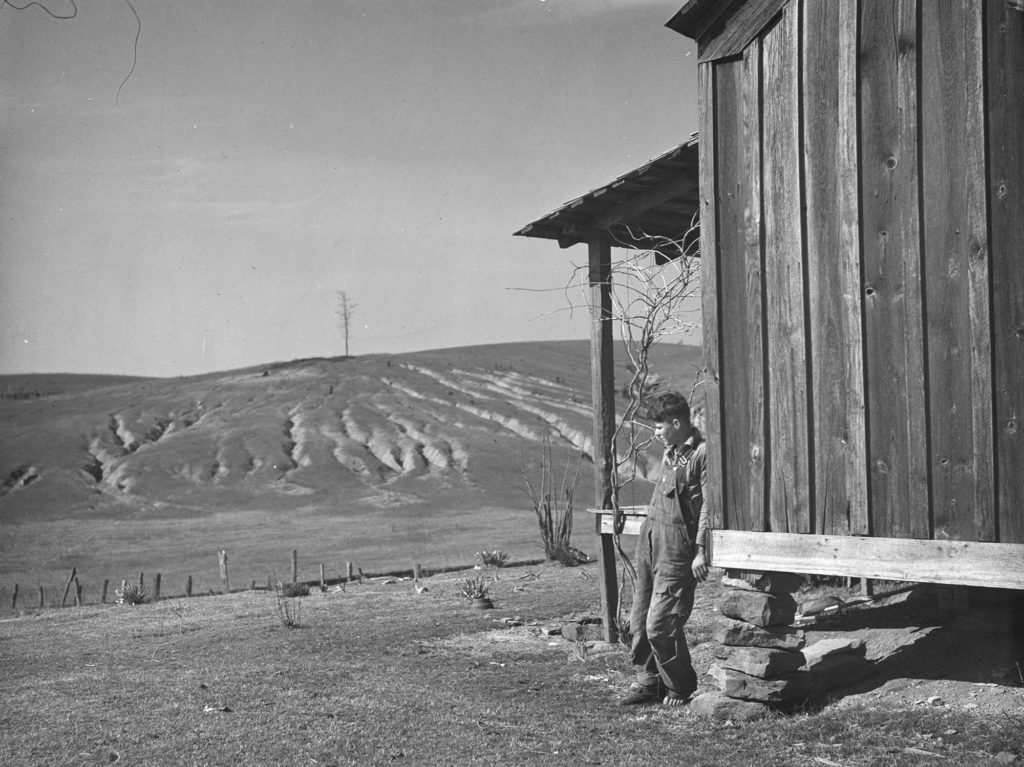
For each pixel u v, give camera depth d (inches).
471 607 528.1
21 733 240.7
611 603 375.2
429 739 226.2
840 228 243.9
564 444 4913.9
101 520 3668.8
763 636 251.4
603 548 378.6
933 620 312.2
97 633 529.7
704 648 340.2
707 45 275.3
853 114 241.3
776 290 257.4
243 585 1815.9
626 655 339.9
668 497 262.4
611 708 264.5
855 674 268.8
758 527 256.5
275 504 3976.4
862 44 239.9
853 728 225.6
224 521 3587.6
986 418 215.3
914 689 249.0
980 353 217.0
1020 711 218.7
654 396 269.3
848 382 240.7
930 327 225.8
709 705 249.1
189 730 238.7
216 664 362.9
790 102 255.8
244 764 205.3
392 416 5462.6
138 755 214.5
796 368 251.9
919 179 228.5
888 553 229.5
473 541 2605.8
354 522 3422.7
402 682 307.1
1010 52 214.2
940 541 220.8
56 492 4084.6
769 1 259.3
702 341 271.7
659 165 328.5
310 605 607.8
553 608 503.5
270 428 5167.3
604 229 386.0
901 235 231.6
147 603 827.4
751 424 260.5
